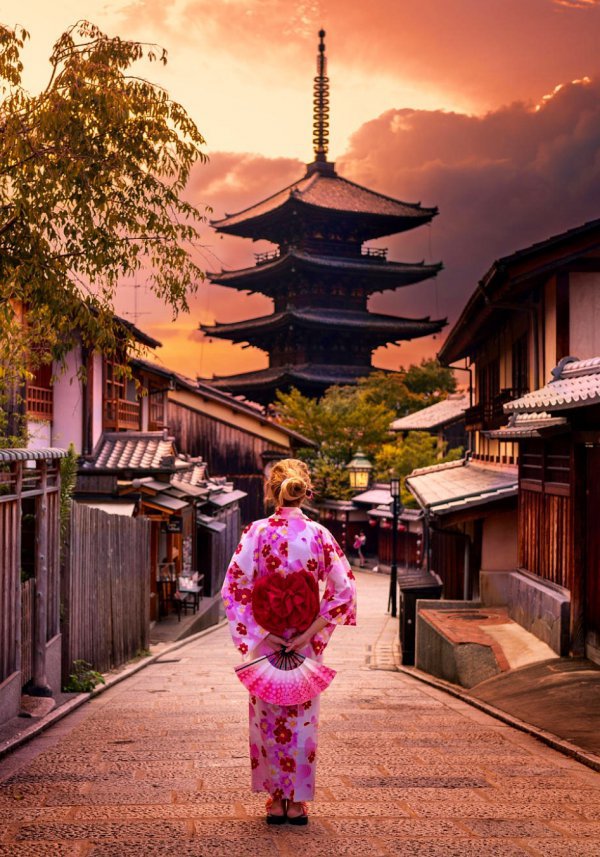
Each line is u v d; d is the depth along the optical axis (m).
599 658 9.75
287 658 3.80
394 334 65.31
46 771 5.26
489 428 19.11
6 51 7.16
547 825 3.94
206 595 24.66
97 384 19.53
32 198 7.16
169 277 7.59
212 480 29.78
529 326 16.03
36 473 8.50
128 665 13.03
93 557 11.09
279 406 51.94
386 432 49.69
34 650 8.45
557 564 11.26
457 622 13.21
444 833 3.73
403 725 7.79
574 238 13.66
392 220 64.50
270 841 3.52
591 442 9.90
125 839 3.54
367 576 39.97
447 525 16.31
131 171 7.25
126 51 7.27
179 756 5.81
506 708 8.67
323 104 70.94
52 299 7.25
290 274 64.88
